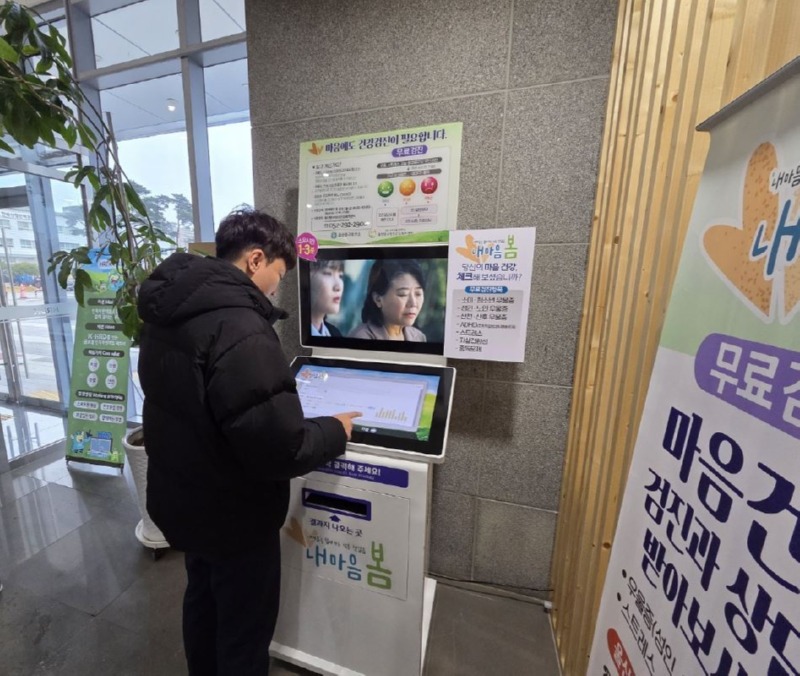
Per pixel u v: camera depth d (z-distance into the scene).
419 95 1.36
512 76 1.26
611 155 1.11
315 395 1.16
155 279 0.83
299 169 1.44
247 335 0.77
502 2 1.23
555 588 1.46
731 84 0.65
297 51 1.47
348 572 1.11
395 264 1.28
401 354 1.32
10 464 2.48
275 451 0.78
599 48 1.17
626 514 0.76
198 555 0.97
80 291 1.60
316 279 1.36
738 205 0.52
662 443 0.66
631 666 0.70
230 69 2.50
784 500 0.40
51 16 2.67
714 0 0.69
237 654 0.98
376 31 1.37
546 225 1.31
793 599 0.38
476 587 1.60
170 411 0.86
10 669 1.26
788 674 0.38
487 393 1.47
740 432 0.47
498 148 1.31
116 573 1.66
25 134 1.28
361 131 1.44
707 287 0.58
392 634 1.11
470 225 1.38
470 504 1.57
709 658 0.49
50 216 2.73
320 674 1.23
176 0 2.28
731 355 0.51
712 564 0.50
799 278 0.40
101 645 1.33
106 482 2.35
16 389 2.69
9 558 1.74
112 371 2.48
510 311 1.22
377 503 1.03
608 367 1.05
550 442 1.43
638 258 0.92
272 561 0.99
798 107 0.42
